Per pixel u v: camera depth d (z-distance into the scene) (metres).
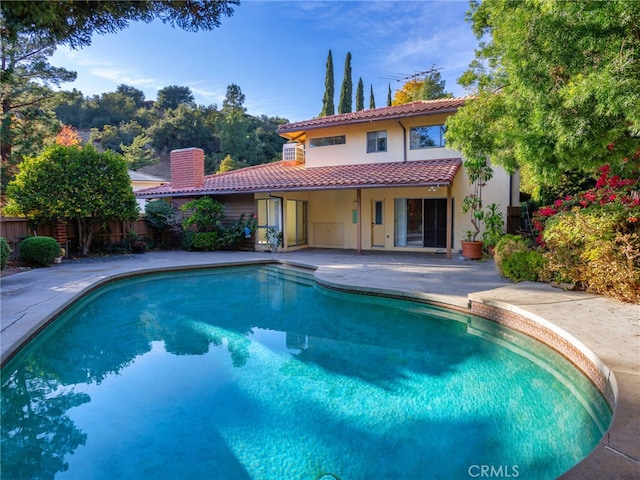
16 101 21.88
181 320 7.83
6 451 3.61
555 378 5.06
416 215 16.11
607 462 2.46
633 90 4.39
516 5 6.82
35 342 6.15
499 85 9.09
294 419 4.10
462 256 14.11
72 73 22.22
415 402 4.44
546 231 8.09
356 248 17.45
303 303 9.11
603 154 6.43
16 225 13.44
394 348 6.23
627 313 5.82
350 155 17.47
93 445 3.69
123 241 16.55
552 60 5.46
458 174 15.24
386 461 3.40
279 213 16.77
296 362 5.67
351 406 4.37
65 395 4.73
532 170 7.06
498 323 6.70
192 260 14.05
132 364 5.66
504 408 4.30
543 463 3.37
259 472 3.27
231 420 4.10
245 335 6.93
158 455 3.51
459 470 3.27
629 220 6.71
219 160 48.62
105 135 49.25
